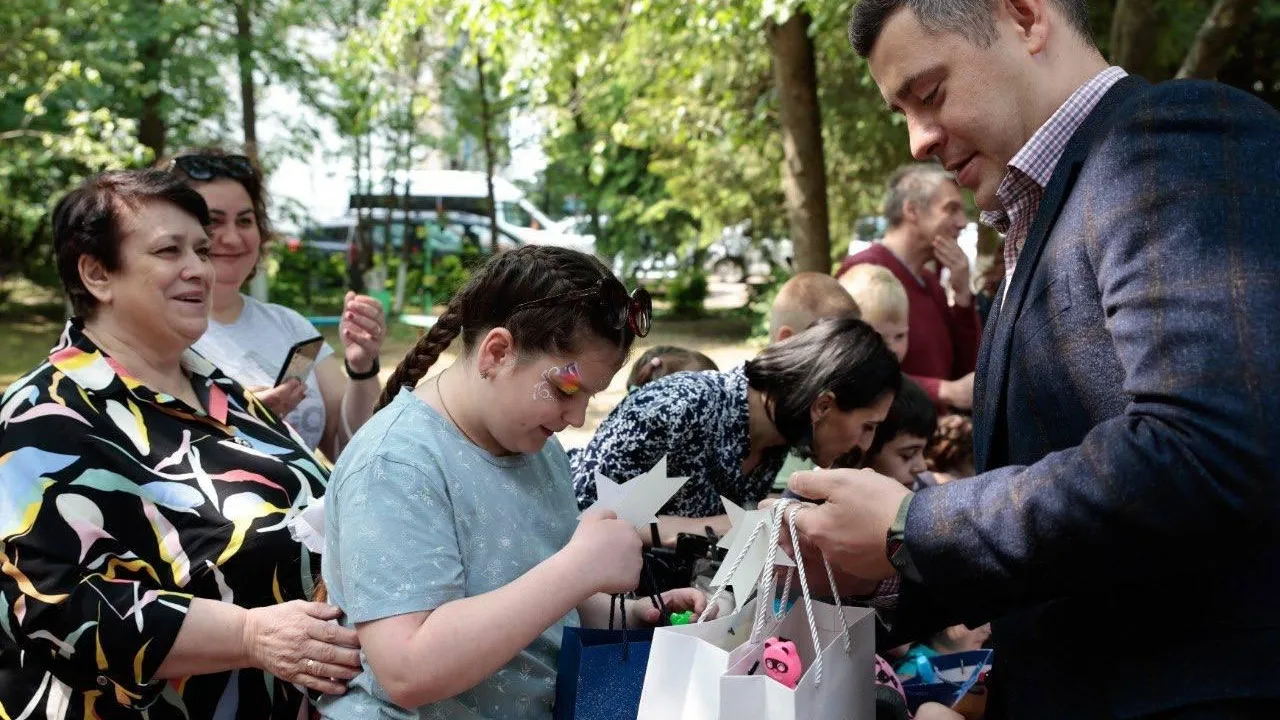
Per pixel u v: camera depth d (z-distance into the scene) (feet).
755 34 32.48
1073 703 4.76
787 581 5.67
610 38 28.78
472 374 5.69
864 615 5.55
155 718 6.56
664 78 31.96
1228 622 4.32
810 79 27.66
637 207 53.26
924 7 5.04
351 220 60.49
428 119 57.26
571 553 5.33
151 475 6.78
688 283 58.13
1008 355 4.97
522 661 5.83
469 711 5.59
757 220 47.09
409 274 56.95
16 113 36.96
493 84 51.62
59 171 38.99
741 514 5.67
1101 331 4.50
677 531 8.34
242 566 6.81
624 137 34.76
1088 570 4.24
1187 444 3.89
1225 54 18.75
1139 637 4.55
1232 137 4.21
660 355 10.89
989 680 5.52
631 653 5.68
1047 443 4.77
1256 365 3.85
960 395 12.91
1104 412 4.50
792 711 4.88
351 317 9.75
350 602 5.24
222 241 9.71
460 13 26.40
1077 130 4.86
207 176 9.59
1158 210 4.19
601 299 5.45
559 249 5.81
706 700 5.08
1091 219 4.48
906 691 7.46
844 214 42.04
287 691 7.00
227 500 6.96
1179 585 4.44
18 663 6.48
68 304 7.64
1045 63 4.99
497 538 5.61
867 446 8.77
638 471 8.30
